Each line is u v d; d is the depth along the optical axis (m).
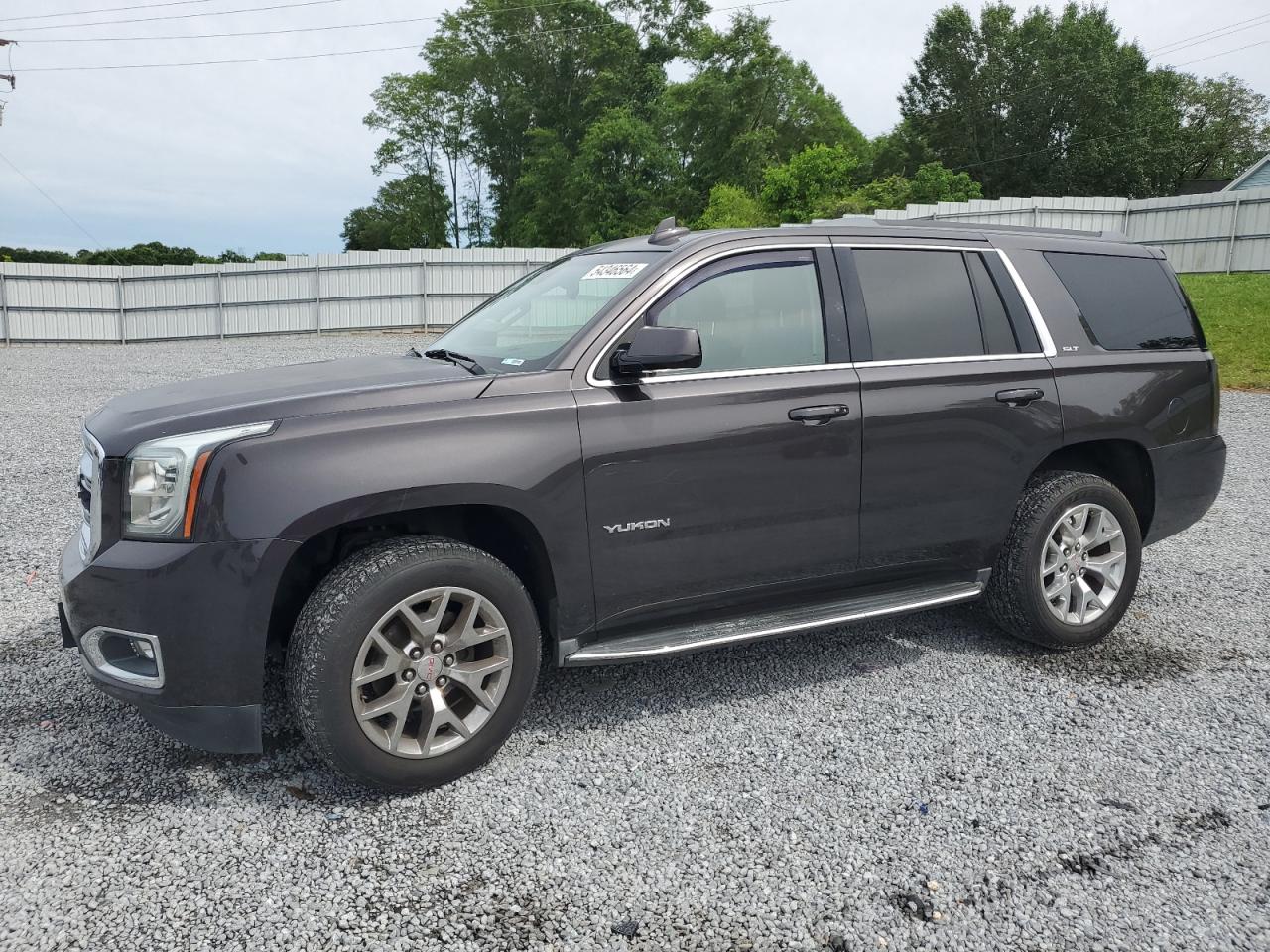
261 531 2.62
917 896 2.41
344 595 2.69
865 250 3.74
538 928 2.28
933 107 66.00
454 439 2.84
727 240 3.47
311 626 2.70
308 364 3.68
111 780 2.97
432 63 63.59
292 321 27.22
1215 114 65.38
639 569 3.18
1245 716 3.47
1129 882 2.48
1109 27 62.47
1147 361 4.23
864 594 3.74
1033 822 2.76
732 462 3.27
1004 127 62.72
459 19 62.53
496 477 2.86
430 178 65.44
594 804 2.85
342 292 27.02
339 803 2.85
